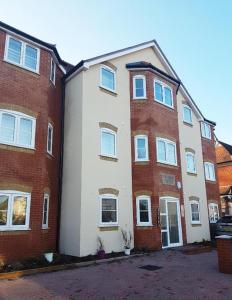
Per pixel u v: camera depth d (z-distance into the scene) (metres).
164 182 15.23
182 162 18.22
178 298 6.76
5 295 7.03
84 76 13.90
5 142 10.95
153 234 13.91
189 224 17.33
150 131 15.30
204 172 20.22
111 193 13.53
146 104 15.70
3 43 11.79
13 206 10.74
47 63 13.26
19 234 10.65
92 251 12.13
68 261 10.91
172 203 15.52
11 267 9.55
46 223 12.39
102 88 14.54
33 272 9.31
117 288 7.61
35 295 7.03
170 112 16.97
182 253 13.16
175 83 17.98
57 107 14.46
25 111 11.81
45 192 12.18
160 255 12.62
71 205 12.81
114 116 14.76
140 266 10.33
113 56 15.30
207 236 18.45
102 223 12.80
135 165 14.88
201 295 6.95
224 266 9.22
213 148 22.27
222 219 18.23
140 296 6.94
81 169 12.63
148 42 17.62
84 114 13.39
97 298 6.81
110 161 13.92
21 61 12.23
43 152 12.11
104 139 14.07
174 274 9.09
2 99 11.23
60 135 14.37
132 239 13.85
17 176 11.04
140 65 16.06
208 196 20.06
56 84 14.66
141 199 14.46
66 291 7.36
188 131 19.53
